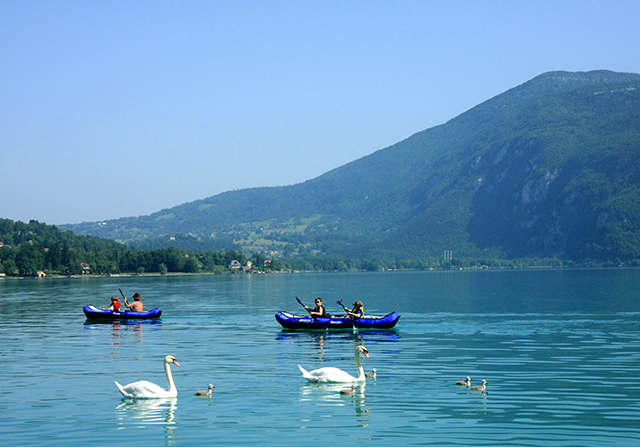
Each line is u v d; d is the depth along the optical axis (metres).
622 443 16.86
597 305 64.50
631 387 23.34
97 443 17.02
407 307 64.69
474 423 18.66
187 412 19.92
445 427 18.27
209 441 17.11
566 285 119.75
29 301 78.25
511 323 46.25
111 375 25.84
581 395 22.08
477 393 22.36
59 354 31.38
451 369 27.02
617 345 34.22
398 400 21.33
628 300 72.25
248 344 35.09
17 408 20.55
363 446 16.66
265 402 21.11
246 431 17.94
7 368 27.47
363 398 21.62
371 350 32.59
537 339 36.84
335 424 18.56
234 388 23.22
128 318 50.28
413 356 30.55
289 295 92.81
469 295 88.62
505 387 23.34
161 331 41.78
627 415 19.50
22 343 35.69
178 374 25.94
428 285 135.88
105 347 33.91
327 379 23.95
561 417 19.28
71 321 49.25
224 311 60.06
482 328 42.94
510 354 31.09
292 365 28.02
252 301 77.25
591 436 17.44
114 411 20.12
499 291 99.75
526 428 18.17
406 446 16.64
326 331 41.50
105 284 147.62
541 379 24.80
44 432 17.98
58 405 20.88
